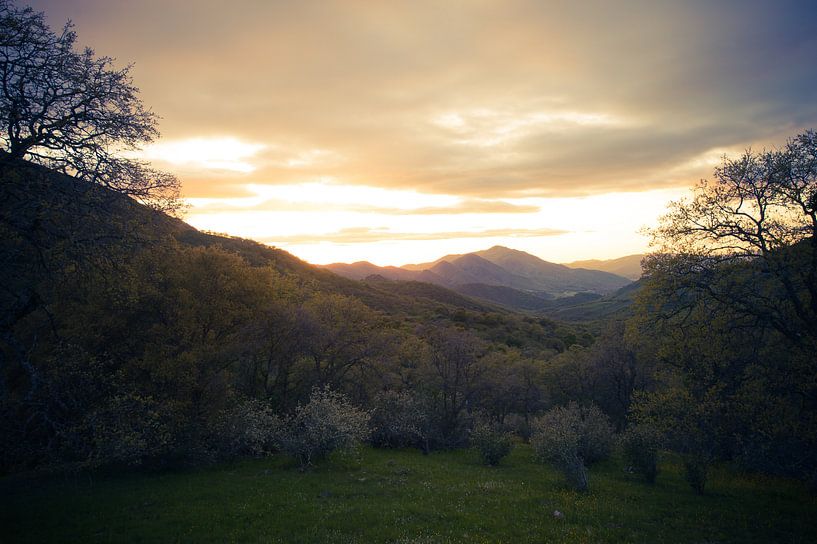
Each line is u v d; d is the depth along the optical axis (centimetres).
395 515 1622
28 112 1409
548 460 2336
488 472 2594
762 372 1936
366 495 1928
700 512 1730
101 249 1606
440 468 2662
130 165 1628
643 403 2355
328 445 2514
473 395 4100
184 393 2448
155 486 2023
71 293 1930
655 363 3616
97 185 1532
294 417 2936
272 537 1398
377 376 3922
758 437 1919
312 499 1833
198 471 2372
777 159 1853
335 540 1373
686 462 2095
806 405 1841
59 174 1470
